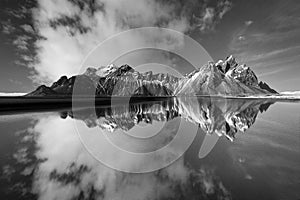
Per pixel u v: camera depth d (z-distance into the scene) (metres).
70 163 11.66
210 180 8.77
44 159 12.55
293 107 50.94
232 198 7.17
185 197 7.34
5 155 13.53
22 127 25.16
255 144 14.88
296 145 14.45
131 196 7.54
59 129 23.19
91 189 8.24
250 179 8.78
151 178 9.13
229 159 11.52
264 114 34.78
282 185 8.12
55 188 8.38
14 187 8.52
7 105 55.44
